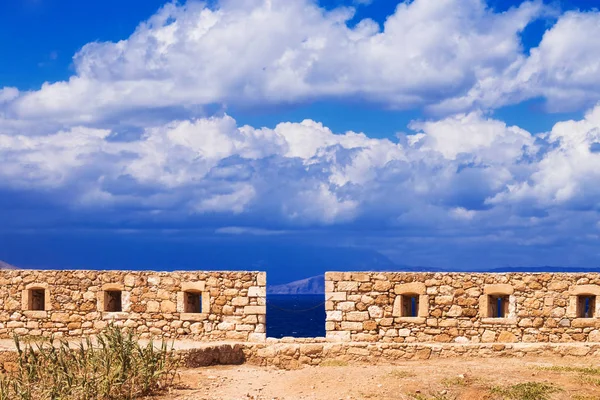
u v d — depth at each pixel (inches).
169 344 912.3
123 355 690.2
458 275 954.7
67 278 1002.7
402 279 957.8
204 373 813.2
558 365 821.2
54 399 628.4
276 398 681.0
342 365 885.8
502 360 883.4
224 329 969.5
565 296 942.4
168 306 983.6
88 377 670.5
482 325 948.0
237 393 705.0
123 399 657.0
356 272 960.9
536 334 940.6
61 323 998.4
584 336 935.7
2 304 1011.9
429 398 670.5
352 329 956.0
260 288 968.3
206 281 977.5
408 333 950.4
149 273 989.8
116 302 1036.5
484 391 681.6
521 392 667.4
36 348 871.7
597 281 934.4
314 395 693.3
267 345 925.8
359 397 677.3
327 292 962.1
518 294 946.7
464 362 869.8
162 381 740.7
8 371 837.2
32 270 1008.9
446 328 949.8
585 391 677.9
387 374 757.9
